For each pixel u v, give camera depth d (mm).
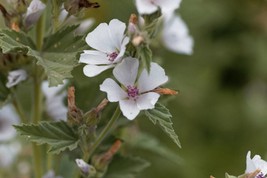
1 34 549
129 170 625
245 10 1102
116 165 625
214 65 1073
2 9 578
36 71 603
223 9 1081
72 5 563
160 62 697
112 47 530
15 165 739
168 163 979
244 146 1047
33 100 619
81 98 622
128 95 524
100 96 623
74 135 557
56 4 570
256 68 1099
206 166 1016
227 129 1052
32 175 727
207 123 1045
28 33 600
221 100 1067
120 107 521
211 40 1082
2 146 735
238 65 1096
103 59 528
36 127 550
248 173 525
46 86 658
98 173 591
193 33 1020
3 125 704
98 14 909
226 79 1105
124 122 622
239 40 1100
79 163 578
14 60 592
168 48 707
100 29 531
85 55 528
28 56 592
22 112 628
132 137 682
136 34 510
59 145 551
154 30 543
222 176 1018
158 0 542
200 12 1000
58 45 569
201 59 1049
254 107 1078
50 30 597
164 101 611
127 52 520
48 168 646
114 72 522
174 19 707
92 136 571
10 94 609
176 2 543
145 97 524
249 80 1104
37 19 582
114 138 616
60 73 540
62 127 556
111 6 907
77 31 632
